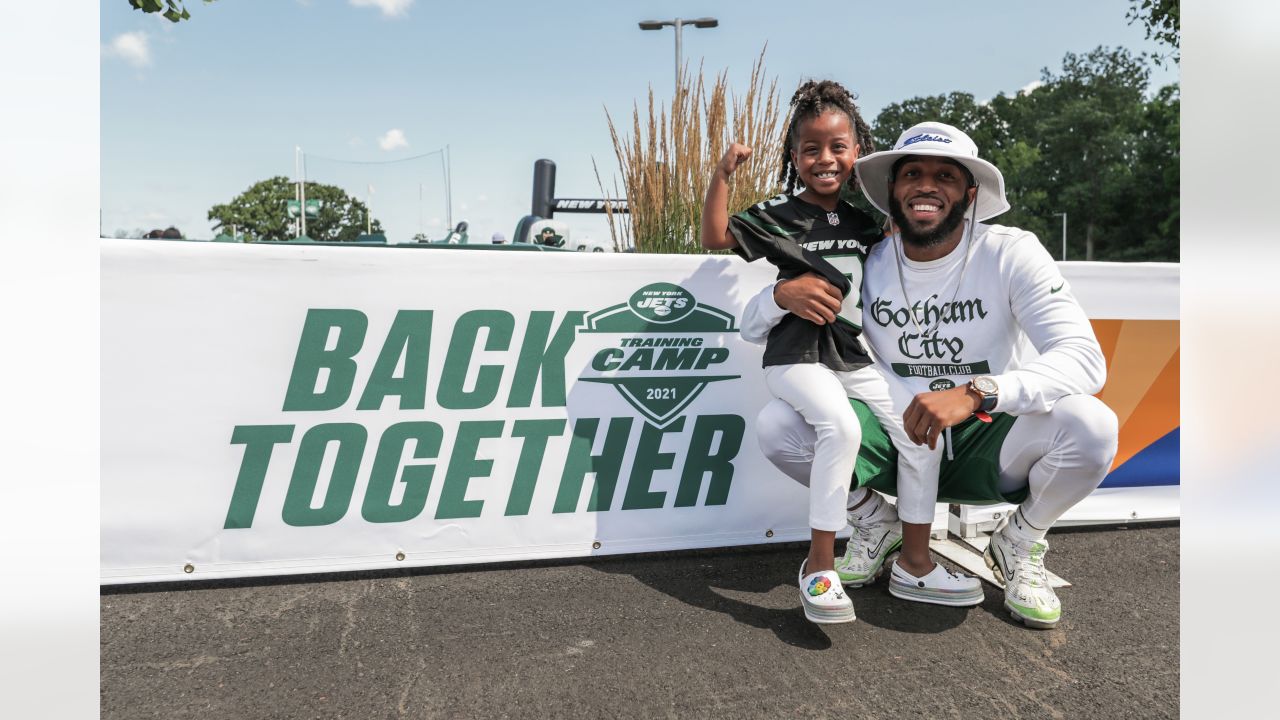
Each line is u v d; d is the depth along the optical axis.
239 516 2.44
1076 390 2.03
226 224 60.75
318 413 2.48
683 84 4.17
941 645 2.07
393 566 2.53
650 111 4.13
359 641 2.06
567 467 2.65
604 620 2.20
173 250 2.37
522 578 2.51
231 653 1.99
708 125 4.17
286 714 1.73
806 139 2.27
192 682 1.85
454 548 2.58
